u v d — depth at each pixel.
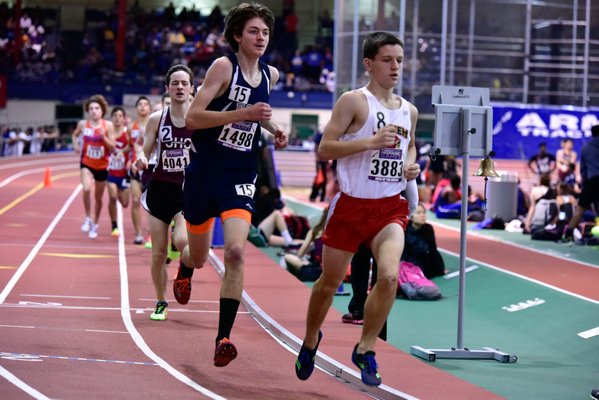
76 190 29.55
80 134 17.58
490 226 19.11
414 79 25.72
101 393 6.33
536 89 25.95
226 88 6.72
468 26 25.81
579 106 25.88
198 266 7.84
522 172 25.53
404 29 25.67
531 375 8.37
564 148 22.89
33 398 6.07
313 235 13.99
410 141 6.73
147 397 6.28
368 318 6.31
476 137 8.71
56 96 43.56
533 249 16.14
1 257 14.00
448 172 23.08
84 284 11.73
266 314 9.66
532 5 25.88
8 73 43.62
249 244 16.48
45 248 15.33
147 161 9.36
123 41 44.59
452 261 14.77
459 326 9.01
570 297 11.62
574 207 18.16
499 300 12.05
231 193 6.79
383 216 6.34
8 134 42.19
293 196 30.08
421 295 12.23
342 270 6.43
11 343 7.96
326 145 6.28
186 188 7.00
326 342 8.38
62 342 8.14
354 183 6.33
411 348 9.10
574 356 9.39
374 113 6.38
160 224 9.23
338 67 26.62
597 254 15.62
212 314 9.99
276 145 7.11
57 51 44.97
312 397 6.53
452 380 7.06
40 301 10.36
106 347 8.02
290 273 12.94
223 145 6.80
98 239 16.97
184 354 7.87
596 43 25.88
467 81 25.81
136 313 9.86
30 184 30.88
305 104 43.56
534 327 10.64
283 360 7.82
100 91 43.78
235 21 6.72
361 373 6.39
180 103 9.01
